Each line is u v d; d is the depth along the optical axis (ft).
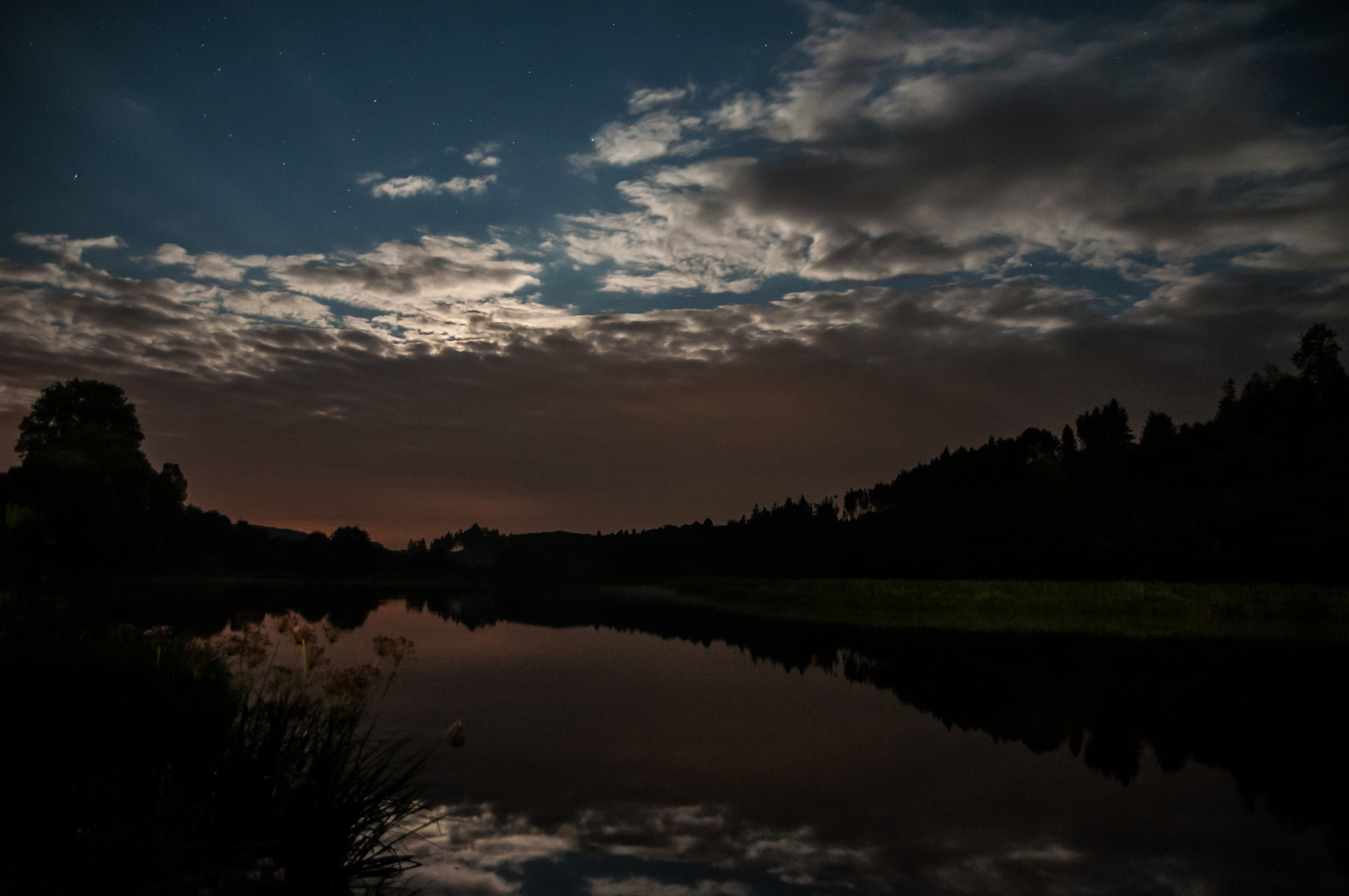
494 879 16.22
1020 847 18.63
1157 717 36.06
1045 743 30.58
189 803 13.82
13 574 59.36
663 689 44.04
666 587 274.36
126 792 13.07
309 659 15.72
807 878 16.67
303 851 14.16
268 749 14.71
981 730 33.09
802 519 581.94
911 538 363.35
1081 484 381.81
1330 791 23.58
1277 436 336.08
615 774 25.48
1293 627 86.84
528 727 32.89
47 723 13.65
